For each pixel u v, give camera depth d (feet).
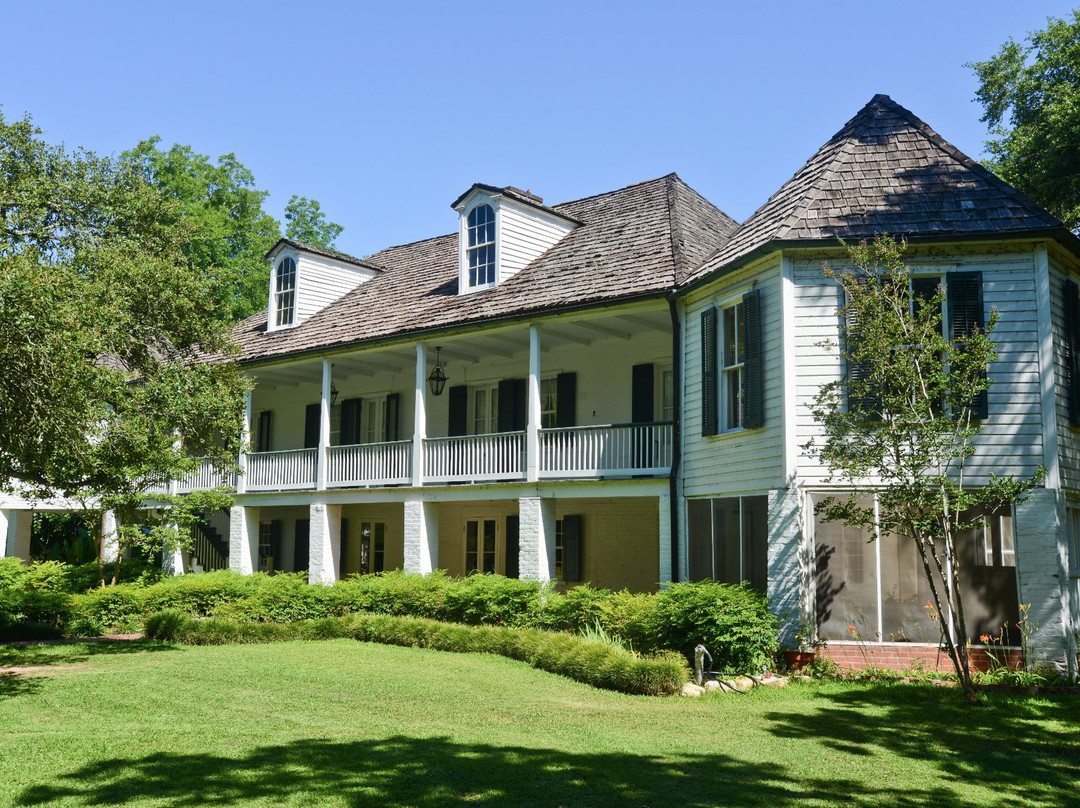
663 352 63.00
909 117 50.83
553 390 70.23
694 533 52.42
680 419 54.19
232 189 134.21
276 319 86.99
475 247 69.87
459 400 75.56
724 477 49.55
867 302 37.24
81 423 40.86
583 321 59.98
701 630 42.34
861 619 42.91
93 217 67.62
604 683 39.73
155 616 60.90
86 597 65.87
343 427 84.89
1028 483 35.88
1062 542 41.22
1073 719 33.60
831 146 51.90
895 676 41.34
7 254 38.52
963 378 36.81
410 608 60.23
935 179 46.68
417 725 31.76
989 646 41.45
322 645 54.13
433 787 24.08
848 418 39.29
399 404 81.00
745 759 27.53
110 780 24.75
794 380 44.65
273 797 23.24
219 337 61.05
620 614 48.34
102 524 82.12
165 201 71.36
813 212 46.34
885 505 37.65
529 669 44.50
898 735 31.01
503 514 74.54
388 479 69.31
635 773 25.61
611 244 65.41
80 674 43.24
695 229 64.85
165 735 30.12
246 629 56.44
